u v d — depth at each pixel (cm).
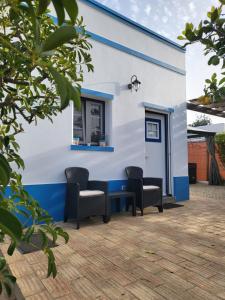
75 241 325
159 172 638
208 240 329
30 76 94
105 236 347
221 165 1188
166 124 655
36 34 59
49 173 429
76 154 464
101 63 508
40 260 259
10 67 92
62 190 441
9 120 134
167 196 634
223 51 129
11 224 46
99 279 221
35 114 128
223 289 205
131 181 507
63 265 250
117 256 275
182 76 685
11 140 116
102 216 445
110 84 521
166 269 242
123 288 206
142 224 414
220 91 147
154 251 289
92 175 486
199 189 973
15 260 257
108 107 527
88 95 491
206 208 557
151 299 190
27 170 407
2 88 105
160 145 645
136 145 563
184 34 137
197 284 213
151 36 611
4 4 69
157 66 621
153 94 607
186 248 299
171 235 351
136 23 577
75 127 492
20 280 217
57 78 53
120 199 520
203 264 254
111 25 530
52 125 436
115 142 525
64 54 129
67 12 54
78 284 212
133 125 560
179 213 502
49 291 200
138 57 578
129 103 555
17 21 91
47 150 429
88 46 145
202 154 1337
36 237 300
